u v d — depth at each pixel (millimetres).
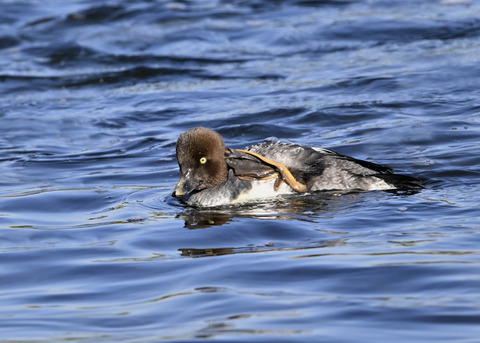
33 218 11758
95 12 28672
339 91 19266
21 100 20828
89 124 18312
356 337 6676
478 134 14977
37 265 9438
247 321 7137
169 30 26578
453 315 7016
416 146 14578
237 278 8406
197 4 29609
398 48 22953
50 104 20344
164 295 8062
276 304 7531
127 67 23250
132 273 8922
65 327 7332
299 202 11633
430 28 24375
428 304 7289
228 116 17812
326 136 15820
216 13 28172
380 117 16859
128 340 6887
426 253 8742
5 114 19453
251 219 10938
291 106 18141
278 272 8484
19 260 9664
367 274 8188
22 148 16688
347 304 7418
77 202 12602
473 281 7762
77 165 15172
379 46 23406
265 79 21156
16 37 26484
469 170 12812
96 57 24266
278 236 10031
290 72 21625
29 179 14273
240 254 9320
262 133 16406
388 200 11281
